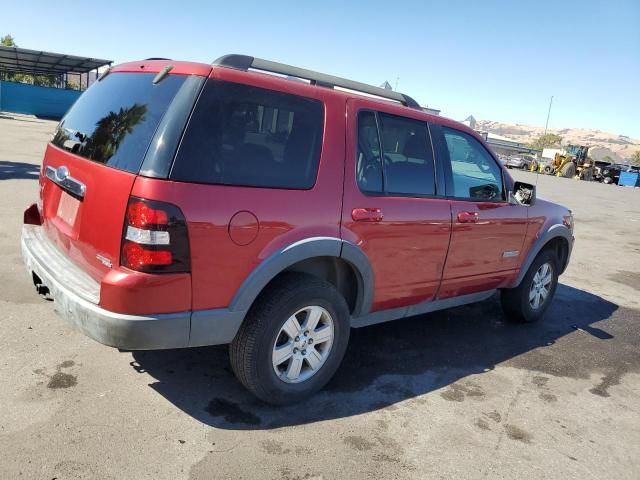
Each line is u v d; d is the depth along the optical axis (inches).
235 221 109.3
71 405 118.8
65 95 1507.1
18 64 1494.8
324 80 140.1
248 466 106.3
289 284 121.9
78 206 117.1
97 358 140.8
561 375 169.9
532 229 194.5
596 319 234.4
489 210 173.5
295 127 122.2
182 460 105.7
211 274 108.3
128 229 101.4
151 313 103.1
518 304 206.1
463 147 169.5
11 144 626.2
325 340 133.1
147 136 105.2
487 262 178.1
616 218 642.8
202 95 107.3
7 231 244.8
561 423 139.5
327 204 126.0
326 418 127.1
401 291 151.5
